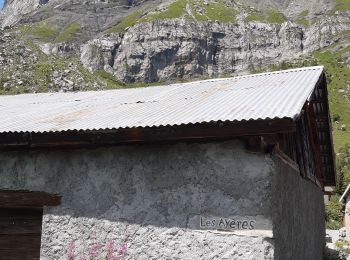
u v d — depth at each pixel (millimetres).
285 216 6543
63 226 6605
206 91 8953
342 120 108375
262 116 5191
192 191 5910
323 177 13688
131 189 6270
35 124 7047
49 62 110500
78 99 10680
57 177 6789
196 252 5750
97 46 171750
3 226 7395
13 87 88188
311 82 7922
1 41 113062
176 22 178750
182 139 5855
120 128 5793
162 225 6000
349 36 167875
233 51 180250
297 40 177750
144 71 170375
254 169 5648
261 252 5453
